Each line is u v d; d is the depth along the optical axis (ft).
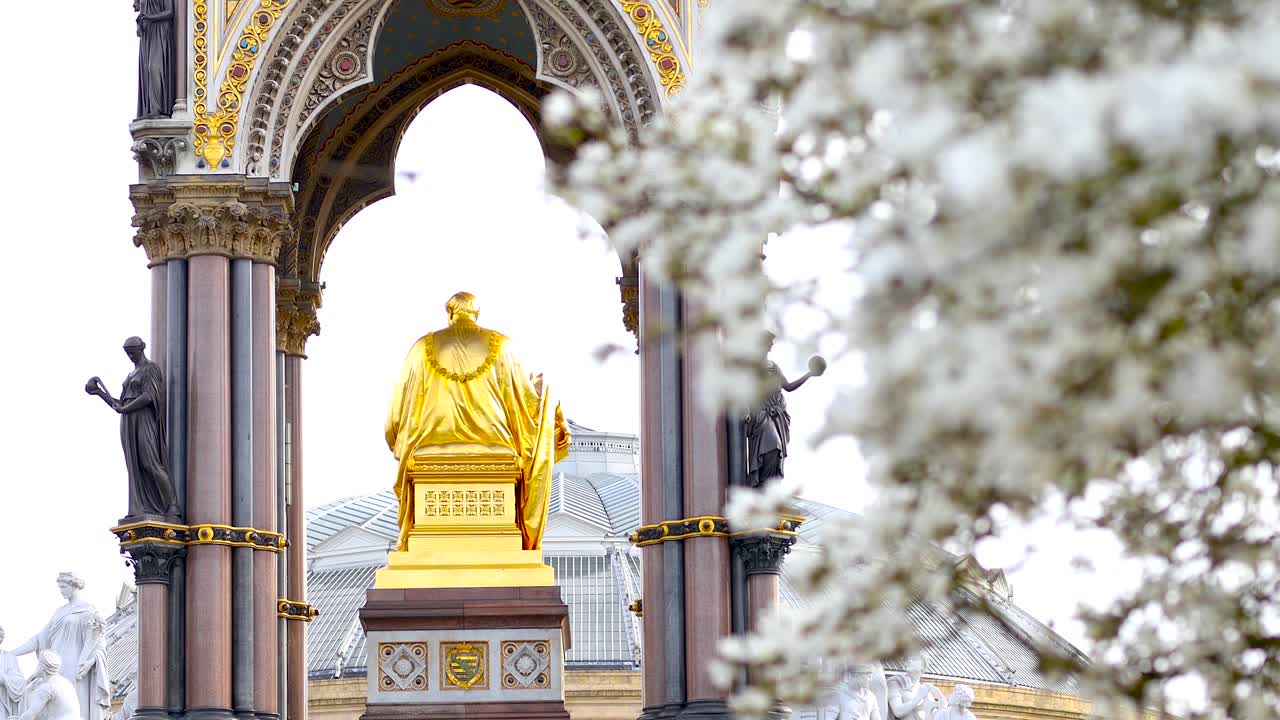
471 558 135.13
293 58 135.64
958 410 38.83
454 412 137.69
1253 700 50.39
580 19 137.49
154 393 129.29
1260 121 36.17
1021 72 39.99
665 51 136.26
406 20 153.79
